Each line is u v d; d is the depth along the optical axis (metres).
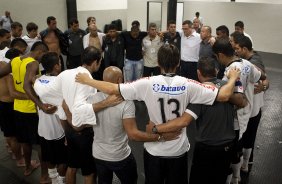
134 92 1.86
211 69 2.02
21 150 3.31
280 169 3.30
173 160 1.99
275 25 10.07
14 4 8.27
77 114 1.97
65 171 2.79
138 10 10.82
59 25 9.62
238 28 5.04
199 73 2.08
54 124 2.57
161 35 5.57
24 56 2.76
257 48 10.69
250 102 2.45
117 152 2.08
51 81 2.31
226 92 1.86
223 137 2.04
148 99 1.87
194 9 11.68
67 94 2.10
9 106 3.06
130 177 2.26
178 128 1.88
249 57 2.69
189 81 1.85
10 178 3.10
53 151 2.67
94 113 1.94
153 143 1.99
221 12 11.05
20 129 2.92
